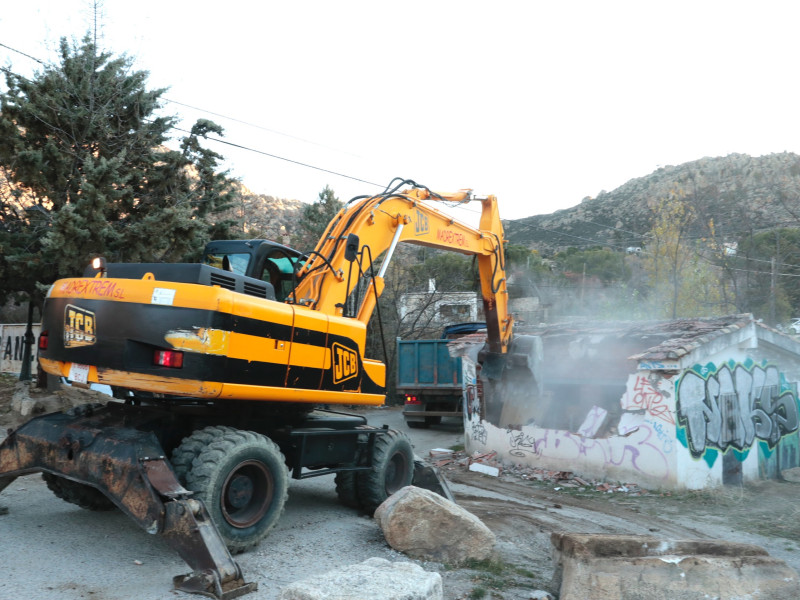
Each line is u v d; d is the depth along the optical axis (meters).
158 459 5.06
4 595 4.20
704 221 28.75
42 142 12.23
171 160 13.40
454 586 5.14
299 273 7.16
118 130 12.59
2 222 12.69
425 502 5.85
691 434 10.58
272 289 6.13
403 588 3.82
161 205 13.21
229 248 6.79
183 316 5.13
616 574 4.51
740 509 9.62
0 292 12.34
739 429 11.69
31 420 6.11
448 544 5.85
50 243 10.70
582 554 4.68
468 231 9.72
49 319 5.95
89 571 4.82
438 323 27.94
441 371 18.86
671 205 28.31
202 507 4.74
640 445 10.72
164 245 12.10
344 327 6.79
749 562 4.60
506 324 10.33
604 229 121.75
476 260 10.33
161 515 4.70
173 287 5.25
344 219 7.86
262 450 5.62
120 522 6.27
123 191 11.88
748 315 12.02
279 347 5.81
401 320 25.88
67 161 11.82
